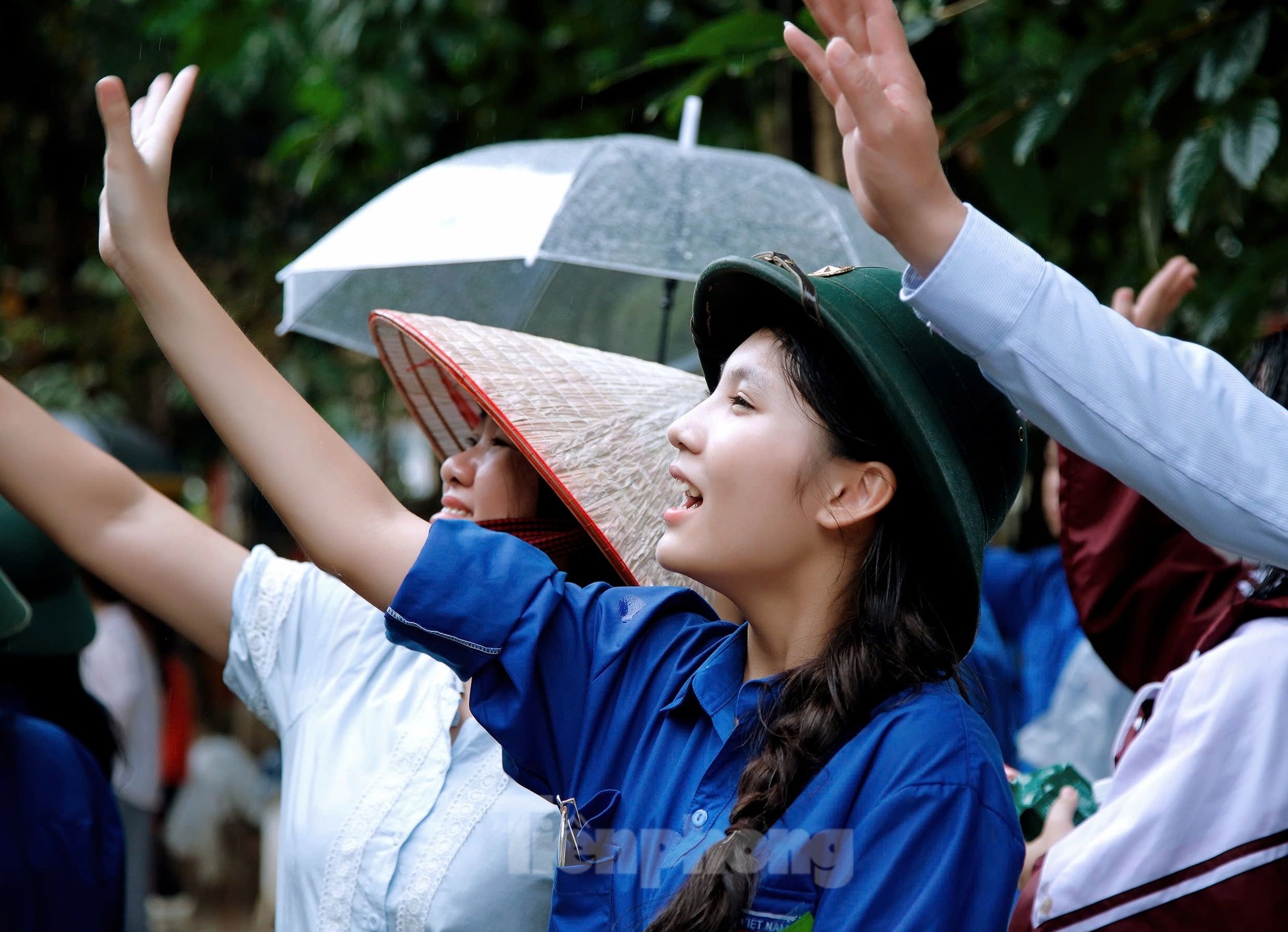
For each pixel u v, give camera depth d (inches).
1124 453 86.2
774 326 95.9
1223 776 110.2
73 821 141.7
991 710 102.4
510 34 315.9
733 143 315.9
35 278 523.8
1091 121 193.2
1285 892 106.8
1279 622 113.7
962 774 85.1
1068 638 230.4
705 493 93.0
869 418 91.9
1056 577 235.5
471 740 118.7
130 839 307.0
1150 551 146.1
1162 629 145.5
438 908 110.7
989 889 83.0
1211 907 108.0
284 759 124.5
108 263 99.0
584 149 183.3
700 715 97.3
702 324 103.1
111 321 530.3
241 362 99.0
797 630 94.8
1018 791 141.3
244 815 476.1
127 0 414.9
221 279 496.7
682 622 104.7
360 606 127.9
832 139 261.6
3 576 132.0
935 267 84.0
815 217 184.5
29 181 492.7
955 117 199.6
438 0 304.8
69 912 139.5
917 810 83.7
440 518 103.5
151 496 124.9
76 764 146.3
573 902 94.9
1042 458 252.1
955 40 227.9
